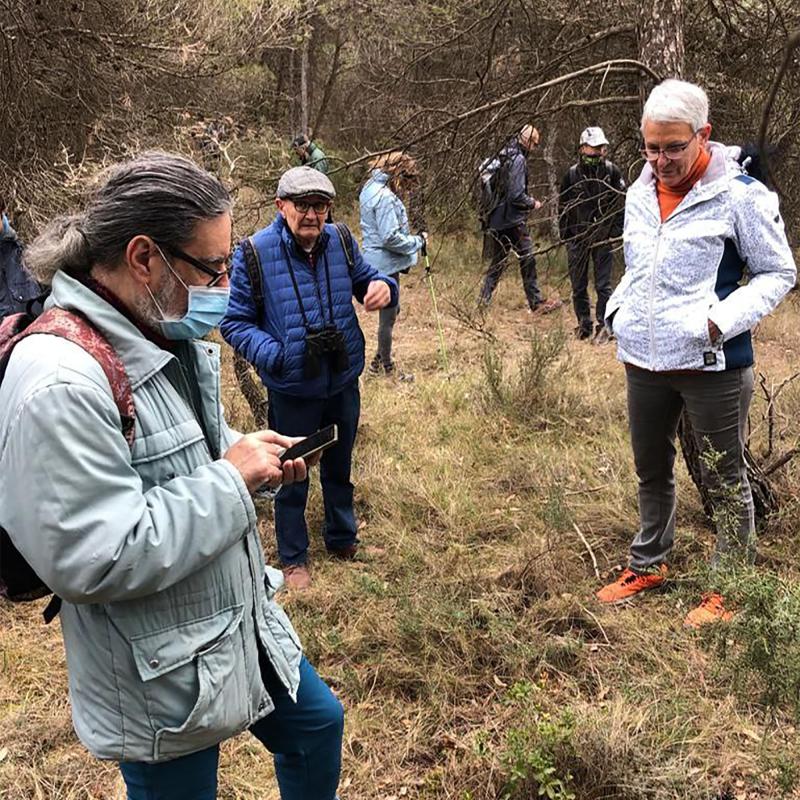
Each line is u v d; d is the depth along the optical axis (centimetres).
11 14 684
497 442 513
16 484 135
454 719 285
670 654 305
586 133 593
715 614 316
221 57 806
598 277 739
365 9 915
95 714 153
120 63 747
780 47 492
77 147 749
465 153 436
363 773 263
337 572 377
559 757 248
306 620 332
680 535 380
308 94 1437
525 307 872
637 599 344
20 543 137
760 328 763
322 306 343
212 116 792
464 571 368
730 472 316
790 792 239
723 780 250
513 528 407
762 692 251
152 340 156
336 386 349
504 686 297
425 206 464
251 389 500
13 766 269
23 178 651
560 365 624
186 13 776
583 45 448
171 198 143
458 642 314
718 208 290
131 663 150
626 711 270
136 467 147
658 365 307
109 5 731
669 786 243
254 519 150
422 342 770
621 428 525
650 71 375
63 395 134
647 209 308
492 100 461
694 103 282
